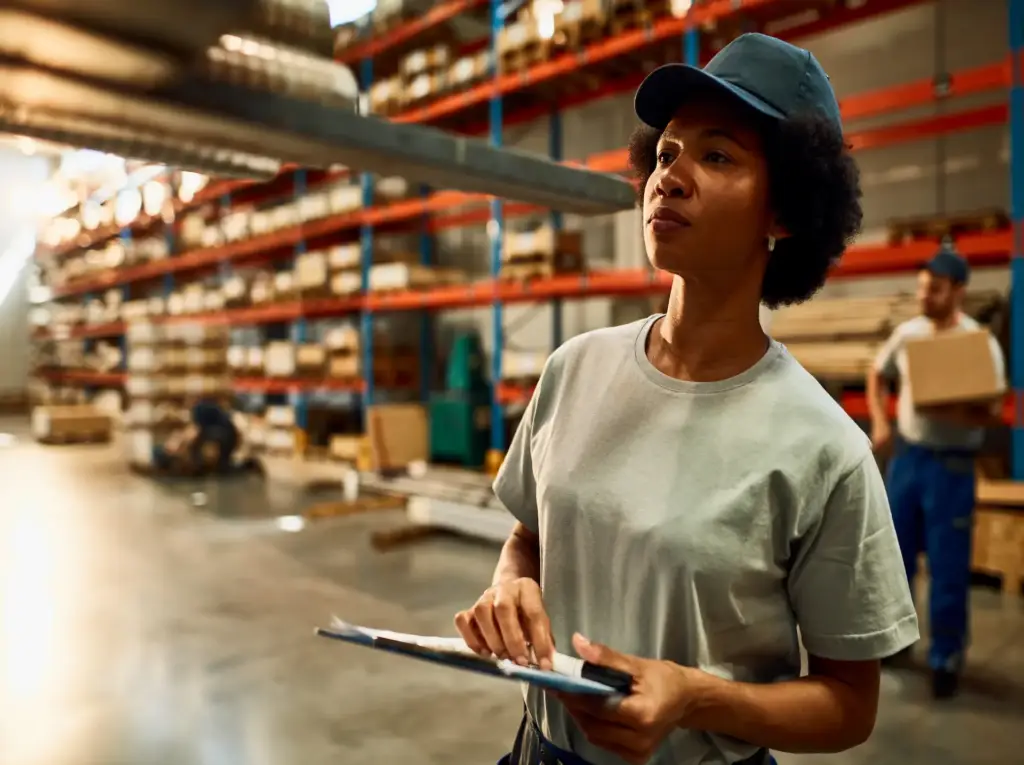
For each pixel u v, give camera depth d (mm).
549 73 6148
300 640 3738
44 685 3242
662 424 889
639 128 1002
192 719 2936
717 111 836
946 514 3025
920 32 5535
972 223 4238
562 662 802
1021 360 4047
